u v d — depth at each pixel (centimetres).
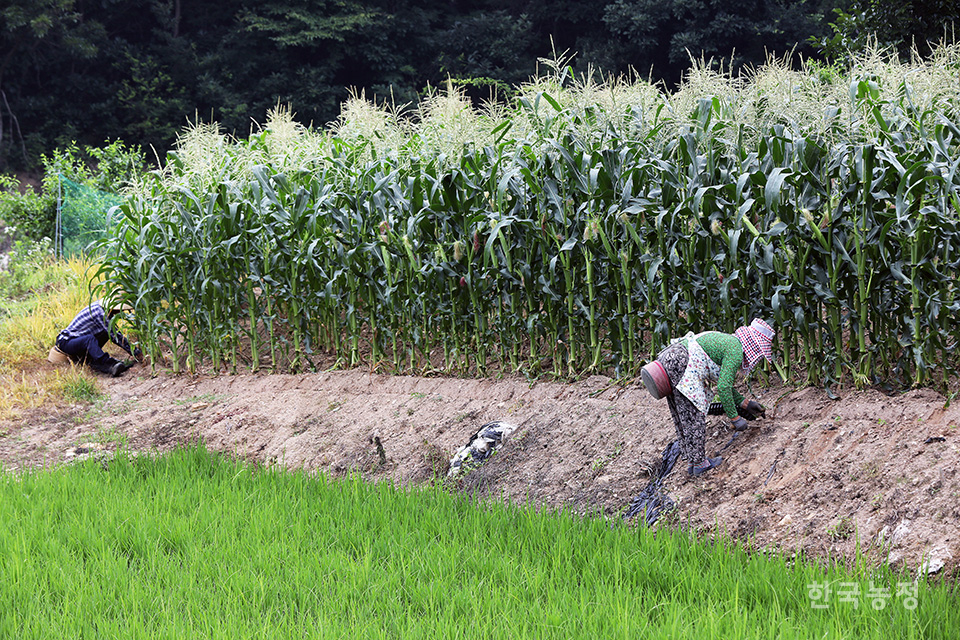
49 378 1961
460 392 1577
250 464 1417
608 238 1425
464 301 1642
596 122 1445
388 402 1602
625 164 1397
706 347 1130
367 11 7181
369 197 1677
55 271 2908
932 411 1083
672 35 6812
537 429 1371
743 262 1325
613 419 1323
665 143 1397
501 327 1588
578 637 756
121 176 3584
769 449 1133
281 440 1568
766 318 1317
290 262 1834
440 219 1605
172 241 1916
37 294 2686
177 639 773
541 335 1592
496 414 1459
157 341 2025
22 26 6856
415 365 1758
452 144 1605
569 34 7706
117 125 7406
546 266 1498
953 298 1191
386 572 933
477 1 8025
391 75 7212
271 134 2058
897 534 923
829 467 1055
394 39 7325
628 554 952
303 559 963
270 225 1773
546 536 1017
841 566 880
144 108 7219
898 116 1234
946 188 1116
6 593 882
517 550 998
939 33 2480
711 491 1109
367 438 1496
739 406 1191
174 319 1970
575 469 1252
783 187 1259
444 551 962
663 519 1077
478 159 1548
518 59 7219
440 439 1433
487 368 1681
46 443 1627
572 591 863
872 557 912
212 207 1814
